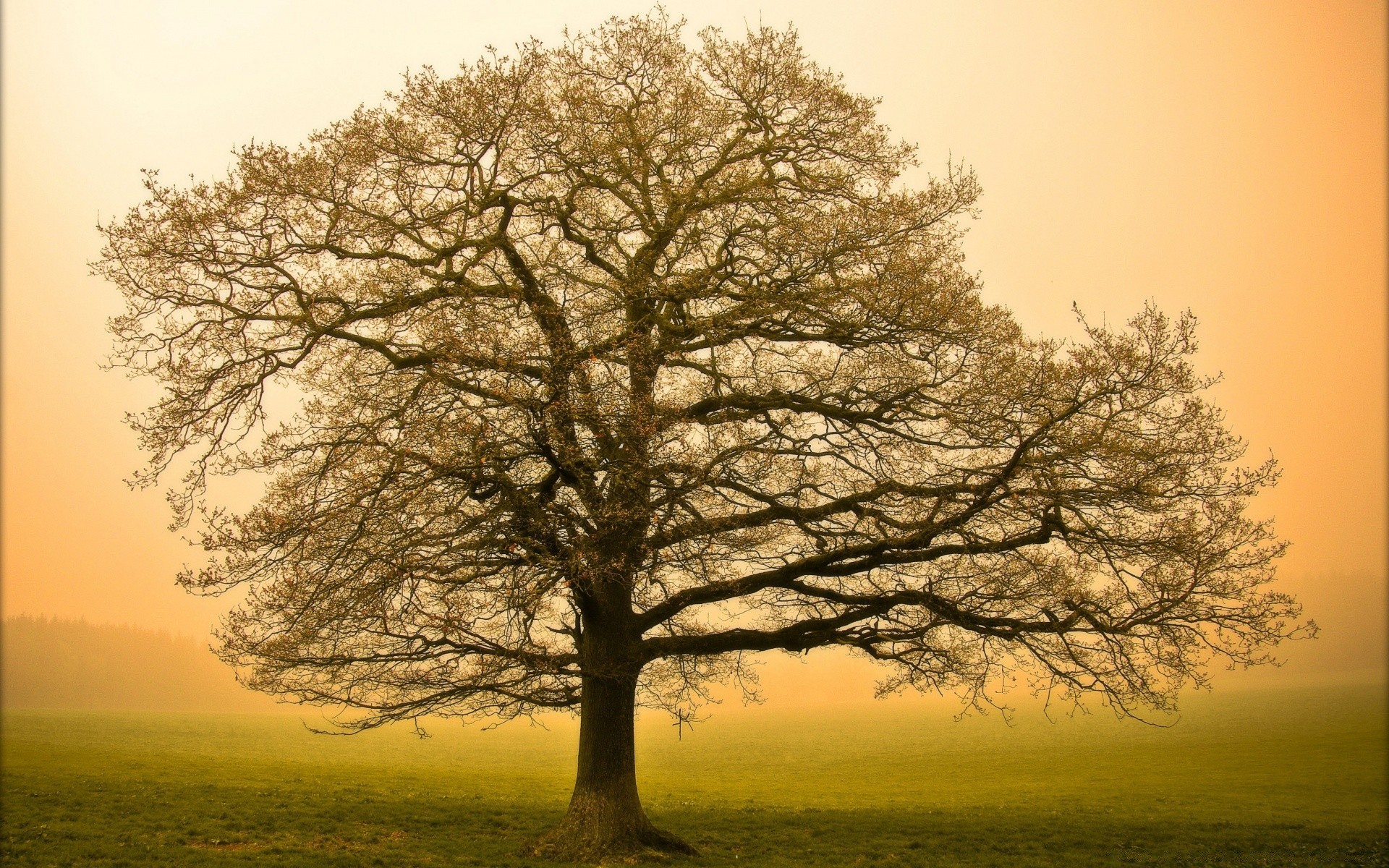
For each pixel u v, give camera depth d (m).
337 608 14.54
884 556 16.30
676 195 16.73
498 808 24.72
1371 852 20.41
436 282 16.30
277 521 14.04
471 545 14.68
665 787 38.12
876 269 16.39
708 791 36.41
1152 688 16.12
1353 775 40.50
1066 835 22.25
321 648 15.59
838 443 17.14
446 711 16.66
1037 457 15.20
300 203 15.72
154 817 20.27
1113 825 24.41
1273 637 15.44
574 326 16.11
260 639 14.82
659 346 16.64
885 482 16.17
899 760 56.31
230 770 33.50
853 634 16.81
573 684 17.55
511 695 15.97
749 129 18.31
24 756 35.81
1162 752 54.41
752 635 16.89
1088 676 16.67
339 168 15.72
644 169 17.42
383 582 14.08
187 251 15.19
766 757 60.94
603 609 16.73
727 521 15.46
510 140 16.41
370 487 14.52
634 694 17.16
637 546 15.57
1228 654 15.82
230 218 15.21
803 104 18.03
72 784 25.36
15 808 20.75
